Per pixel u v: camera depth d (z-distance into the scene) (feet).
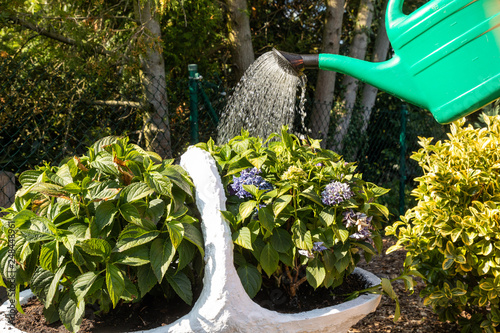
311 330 4.43
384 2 17.53
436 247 7.52
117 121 13.79
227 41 15.81
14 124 12.17
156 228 4.49
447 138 20.21
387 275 10.74
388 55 19.56
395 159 18.66
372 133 18.78
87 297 4.44
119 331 4.49
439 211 7.11
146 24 12.14
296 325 4.34
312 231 5.12
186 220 4.50
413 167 19.12
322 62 5.00
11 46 12.45
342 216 5.23
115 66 13.51
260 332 4.23
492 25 3.73
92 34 12.26
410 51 4.25
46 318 4.58
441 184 7.21
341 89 17.31
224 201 4.67
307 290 5.60
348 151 17.10
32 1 11.69
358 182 5.73
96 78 12.00
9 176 8.43
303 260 5.07
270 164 5.58
